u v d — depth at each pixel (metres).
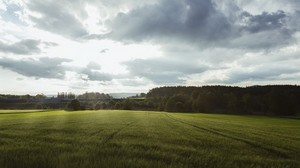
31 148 13.09
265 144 19.38
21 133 21.42
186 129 31.25
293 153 15.87
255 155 14.30
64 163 9.33
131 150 13.44
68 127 28.47
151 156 12.02
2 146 13.86
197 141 19.20
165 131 27.20
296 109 129.62
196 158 12.01
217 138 22.12
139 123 39.69
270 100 132.00
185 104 149.00
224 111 142.88
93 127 29.05
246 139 22.11
